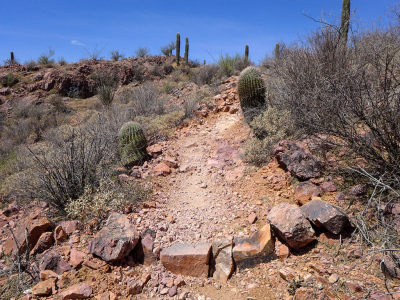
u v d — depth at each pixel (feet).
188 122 29.58
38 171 15.67
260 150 18.35
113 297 9.29
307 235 10.10
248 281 9.75
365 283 8.22
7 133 43.32
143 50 94.22
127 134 20.71
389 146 11.32
